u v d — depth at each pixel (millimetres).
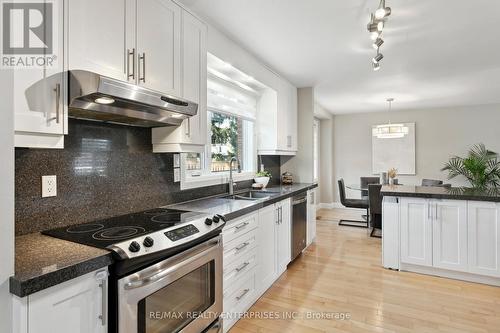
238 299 2178
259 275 2518
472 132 6168
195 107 1889
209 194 2830
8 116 978
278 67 3547
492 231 2764
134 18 1604
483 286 2785
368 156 7066
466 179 6219
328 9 2199
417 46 2936
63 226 1568
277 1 2088
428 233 3021
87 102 1391
